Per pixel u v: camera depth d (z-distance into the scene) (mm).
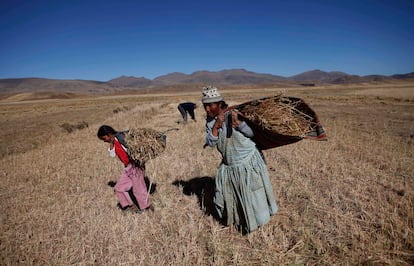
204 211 4977
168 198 5559
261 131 3904
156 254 3846
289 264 3535
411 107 24766
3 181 7164
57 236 4445
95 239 4270
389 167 6836
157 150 4879
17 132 19031
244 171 3914
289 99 4141
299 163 7348
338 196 5324
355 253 3629
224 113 3898
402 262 3451
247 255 3768
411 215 4414
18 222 4965
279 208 4965
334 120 16438
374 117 17891
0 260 3916
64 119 28125
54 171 7930
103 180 6934
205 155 8672
